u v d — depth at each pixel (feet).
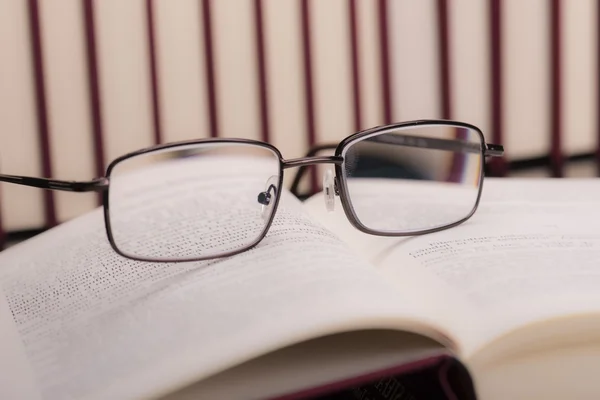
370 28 1.40
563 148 1.49
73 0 1.27
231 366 0.87
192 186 1.12
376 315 0.90
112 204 1.07
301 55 1.38
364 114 1.42
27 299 1.01
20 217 1.29
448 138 1.20
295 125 1.39
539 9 1.44
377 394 0.93
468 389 0.88
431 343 0.91
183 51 1.33
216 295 0.95
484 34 1.43
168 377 0.86
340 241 1.07
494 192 1.25
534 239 1.07
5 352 0.93
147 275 1.01
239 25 1.34
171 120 1.34
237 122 1.37
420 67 1.43
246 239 1.06
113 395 0.85
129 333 0.92
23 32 1.25
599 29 1.47
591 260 1.02
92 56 1.28
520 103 1.46
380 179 1.19
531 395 0.92
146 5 1.30
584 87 1.49
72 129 1.30
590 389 0.93
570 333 0.92
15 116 1.27
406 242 1.10
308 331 0.89
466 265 1.02
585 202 1.20
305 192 1.40
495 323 0.92
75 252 1.08
